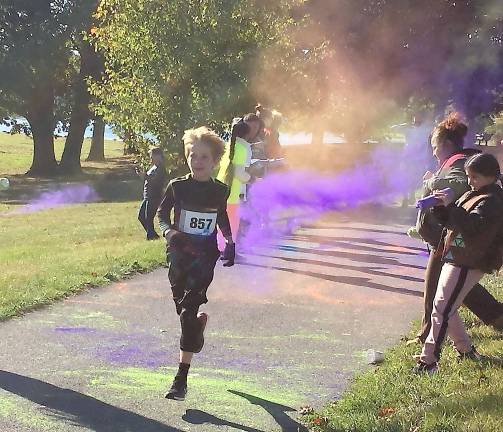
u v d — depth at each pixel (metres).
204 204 4.55
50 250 11.65
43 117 39.12
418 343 5.43
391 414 3.97
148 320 6.30
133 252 9.40
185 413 4.27
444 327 4.67
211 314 6.48
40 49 34.94
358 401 4.26
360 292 7.39
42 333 5.87
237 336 5.83
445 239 4.76
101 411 4.27
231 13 17.05
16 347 5.48
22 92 36.75
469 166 4.55
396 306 6.83
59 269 8.27
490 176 4.51
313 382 4.79
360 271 8.48
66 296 7.10
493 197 4.48
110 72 18.64
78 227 16.00
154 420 4.16
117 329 6.01
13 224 17.98
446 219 4.48
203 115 17.25
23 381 4.75
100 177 36.84
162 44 17.09
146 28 17.19
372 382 4.57
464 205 4.57
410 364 4.92
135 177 36.22
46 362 5.15
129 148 19.42
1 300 6.69
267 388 4.68
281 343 5.66
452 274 4.66
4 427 4.01
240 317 6.40
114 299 7.04
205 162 4.53
